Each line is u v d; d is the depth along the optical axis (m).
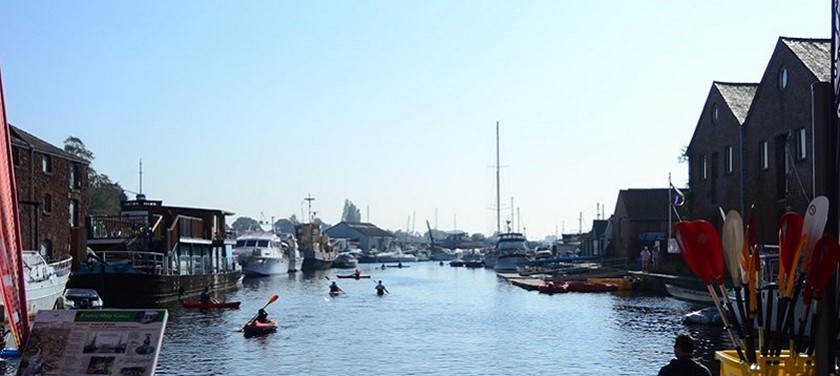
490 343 30.89
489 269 123.44
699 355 25.52
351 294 61.09
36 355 10.73
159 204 61.69
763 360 8.46
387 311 45.62
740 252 8.86
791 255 8.50
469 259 146.62
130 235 53.28
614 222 81.44
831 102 8.13
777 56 39.22
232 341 31.67
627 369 24.52
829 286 8.16
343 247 180.25
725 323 8.98
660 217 75.06
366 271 115.88
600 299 51.09
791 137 37.75
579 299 51.62
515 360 26.56
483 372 24.39
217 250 65.81
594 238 103.06
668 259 59.53
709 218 49.03
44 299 32.34
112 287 44.81
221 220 68.25
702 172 50.72
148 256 51.72
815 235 8.13
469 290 65.50
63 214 50.97
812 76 35.31
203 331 34.91
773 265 26.59
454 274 103.62
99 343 10.77
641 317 38.97
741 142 43.56
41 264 32.16
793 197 37.28
